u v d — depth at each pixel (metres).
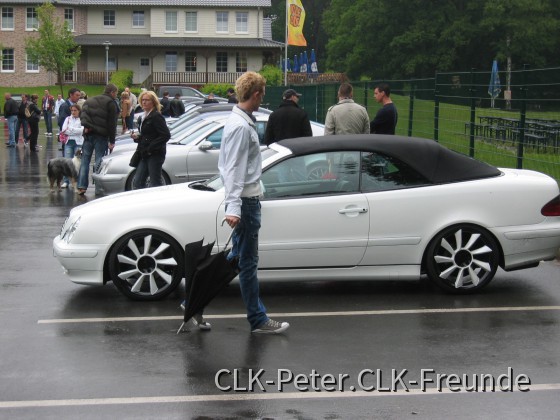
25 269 10.79
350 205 8.96
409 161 9.17
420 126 20.25
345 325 8.12
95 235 8.98
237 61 80.25
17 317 8.47
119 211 9.04
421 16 78.06
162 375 6.70
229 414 5.88
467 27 75.56
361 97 25.53
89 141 18.33
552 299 9.09
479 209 9.16
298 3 49.09
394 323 8.18
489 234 9.20
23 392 6.33
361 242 8.98
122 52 79.19
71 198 17.92
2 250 12.08
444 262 9.16
